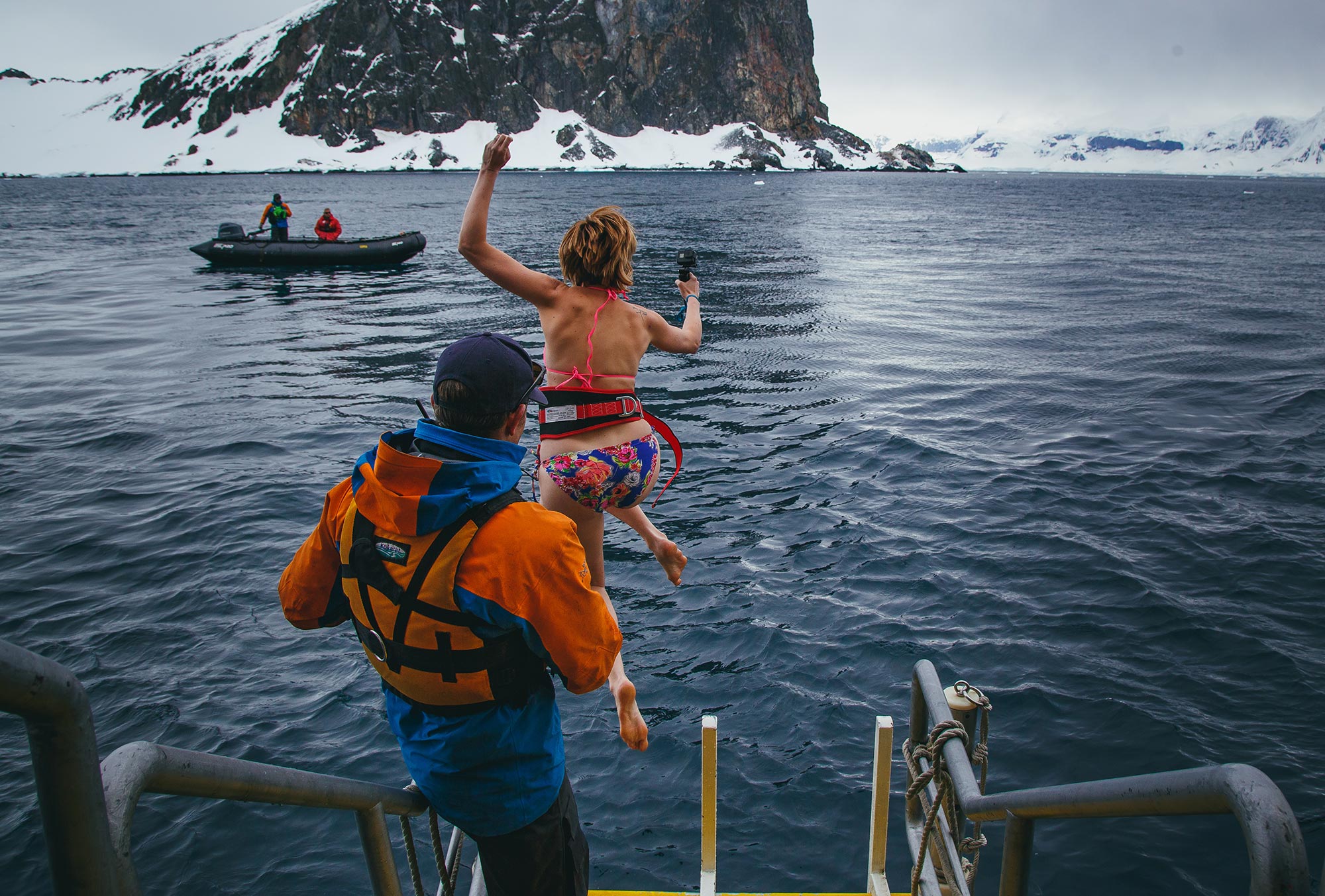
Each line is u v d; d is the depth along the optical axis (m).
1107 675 6.70
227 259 32.66
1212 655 6.93
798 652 7.00
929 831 2.51
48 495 10.20
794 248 42.16
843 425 12.66
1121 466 11.01
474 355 1.81
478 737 1.84
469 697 1.81
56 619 7.48
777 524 9.29
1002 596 7.80
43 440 12.25
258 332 20.56
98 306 24.41
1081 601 7.72
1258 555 8.55
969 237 50.19
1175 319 22.30
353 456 11.62
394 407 13.97
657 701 6.45
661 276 30.44
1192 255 40.34
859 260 37.12
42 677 0.95
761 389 14.77
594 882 4.95
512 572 1.72
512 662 1.80
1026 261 37.28
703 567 8.38
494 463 1.79
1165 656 6.93
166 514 9.61
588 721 6.26
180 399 14.42
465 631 1.74
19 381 15.59
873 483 10.44
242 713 6.30
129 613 7.59
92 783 1.06
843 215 69.31
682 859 5.09
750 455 11.43
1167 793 1.35
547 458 2.69
